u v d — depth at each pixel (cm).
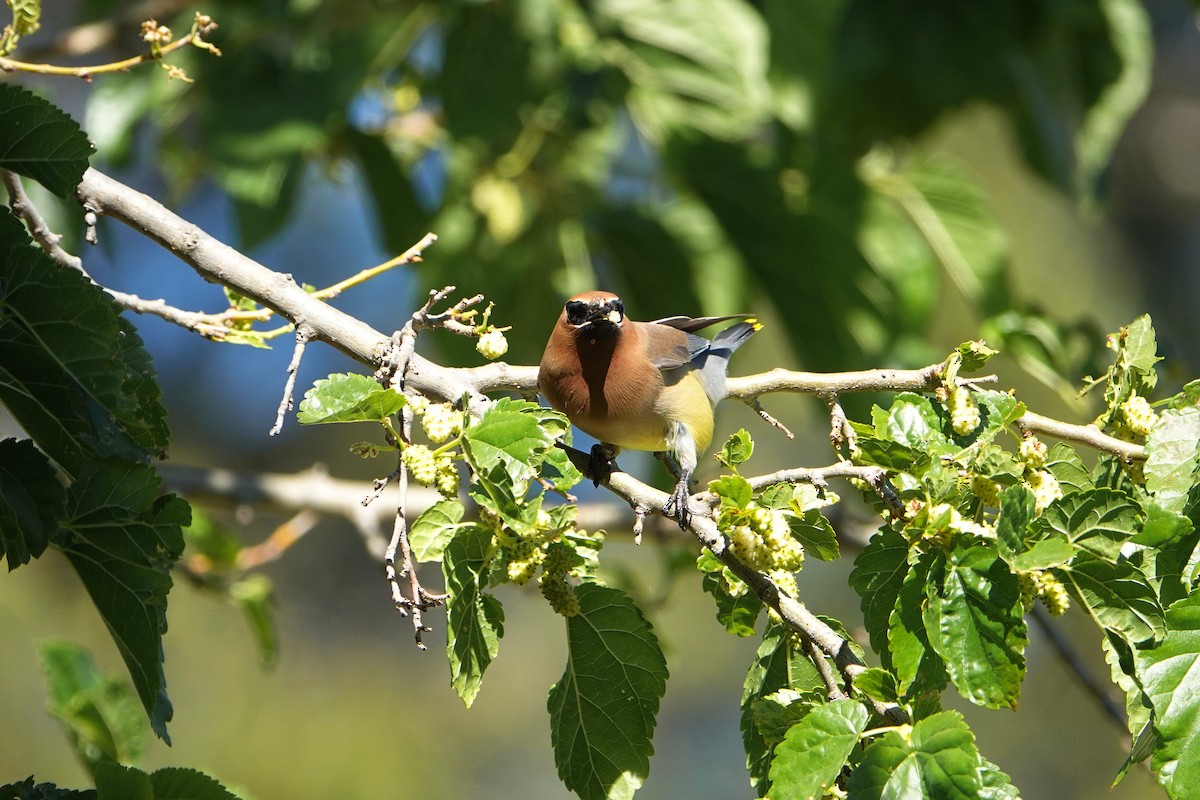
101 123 1148
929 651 568
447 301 1215
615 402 816
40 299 573
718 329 1207
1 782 1683
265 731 1964
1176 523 598
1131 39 1333
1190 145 2314
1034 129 1376
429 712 2116
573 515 595
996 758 1997
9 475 581
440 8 1116
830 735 539
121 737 838
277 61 1127
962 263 1222
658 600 1134
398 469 580
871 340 1188
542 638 2195
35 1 650
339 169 1201
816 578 2044
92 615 1789
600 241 1215
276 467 2072
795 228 1180
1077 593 588
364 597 2178
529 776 2083
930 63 1306
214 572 1116
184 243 698
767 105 1175
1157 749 555
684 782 2097
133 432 610
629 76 1176
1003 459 603
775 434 1966
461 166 1228
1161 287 2273
